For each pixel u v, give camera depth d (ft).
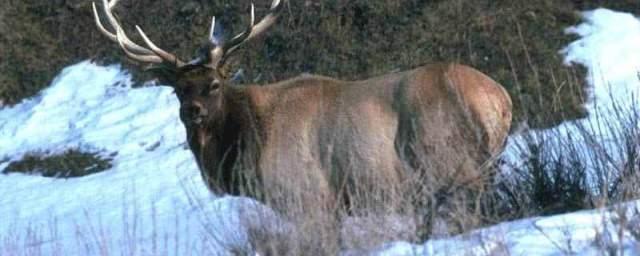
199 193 133.69
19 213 146.20
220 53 106.52
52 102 180.14
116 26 111.65
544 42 169.37
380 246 83.92
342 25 176.96
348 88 103.09
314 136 102.27
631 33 169.17
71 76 184.85
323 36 175.22
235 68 106.83
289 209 90.43
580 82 157.99
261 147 103.30
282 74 171.32
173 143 161.79
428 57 169.58
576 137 111.34
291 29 176.76
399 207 88.89
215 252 97.71
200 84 103.81
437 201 92.63
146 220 128.57
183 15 186.70
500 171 99.60
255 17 182.09
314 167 101.91
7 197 155.33
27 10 195.93
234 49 107.24
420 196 92.12
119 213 136.36
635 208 82.38
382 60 170.09
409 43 172.24
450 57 169.07
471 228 83.76
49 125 174.29
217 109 104.17
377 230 84.58
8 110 182.39
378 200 88.28
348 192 96.32
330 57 171.94
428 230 87.97
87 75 184.34
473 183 95.86
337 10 178.40
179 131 164.45
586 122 137.90
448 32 173.27
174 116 169.07
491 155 98.43
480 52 169.17
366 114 100.99
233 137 104.73
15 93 184.55
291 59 172.86
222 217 109.29
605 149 101.24
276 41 175.42
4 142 172.65
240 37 107.65
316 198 99.96
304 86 104.53
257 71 172.35
